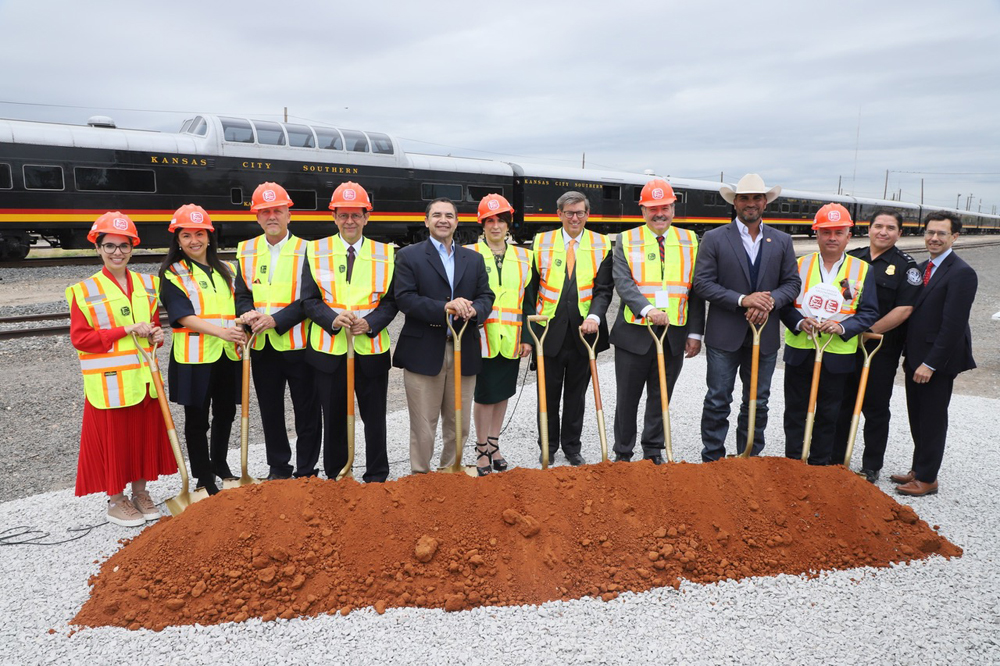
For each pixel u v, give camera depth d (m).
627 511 3.13
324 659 2.37
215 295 3.60
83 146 13.23
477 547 2.92
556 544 2.96
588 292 4.18
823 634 2.50
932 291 3.64
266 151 15.66
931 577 2.90
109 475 3.30
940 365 3.55
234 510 2.97
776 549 3.04
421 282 3.60
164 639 2.48
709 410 4.11
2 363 7.32
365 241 3.65
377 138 17.78
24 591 2.79
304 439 3.93
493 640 2.47
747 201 3.87
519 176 21.34
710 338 4.03
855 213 35.72
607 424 5.35
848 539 3.10
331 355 3.59
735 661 2.35
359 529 2.95
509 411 5.66
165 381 6.57
